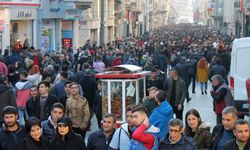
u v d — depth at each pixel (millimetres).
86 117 11844
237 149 7523
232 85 16766
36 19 37500
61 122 8281
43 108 11977
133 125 8383
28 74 15383
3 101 11742
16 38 35688
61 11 40906
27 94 13578
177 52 31922
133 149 8148
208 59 33500
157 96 10766
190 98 23531
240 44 16672
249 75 16578
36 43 37781
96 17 56000
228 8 95062
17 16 34594
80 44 50656
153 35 78562
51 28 40562
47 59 22922
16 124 8625
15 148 8500
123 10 73375
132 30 87500
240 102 16641
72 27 46031
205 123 8727
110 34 67000
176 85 15695
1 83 12844
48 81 13414
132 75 14805
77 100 11836
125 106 14859
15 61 22000
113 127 9102
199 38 69625
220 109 14141
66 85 12844
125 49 35375
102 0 32688
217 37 68500
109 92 14953
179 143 7828
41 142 8352
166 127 10656
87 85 16500
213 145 8320
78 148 8406
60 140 8336
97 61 23328
